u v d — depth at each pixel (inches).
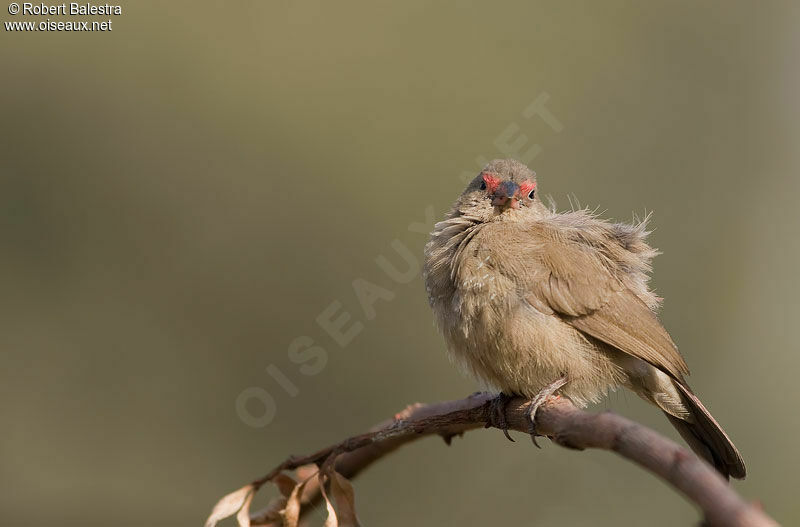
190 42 506.0
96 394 468.4
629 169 541.6
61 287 475.5
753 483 501.0
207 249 491.2
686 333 539.8
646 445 156.7
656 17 561.3
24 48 486.0
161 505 457.1
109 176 488.1
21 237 474.6
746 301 549.0
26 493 448.8
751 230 557.6
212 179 497.7
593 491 456.1
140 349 474.6
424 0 531.2
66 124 487.2
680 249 540.1
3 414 457.1
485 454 469.1
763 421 525.0
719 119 562.6
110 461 459.8
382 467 458.9
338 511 231.6
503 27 534.3
